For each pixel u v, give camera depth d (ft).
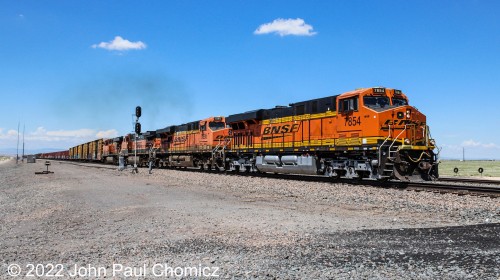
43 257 23.06
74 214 40.06
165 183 73.82
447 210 36.88
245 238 26.14
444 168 164.96
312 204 43.27
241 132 96.02
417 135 59.26
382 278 17.26
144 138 168.25
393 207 39.73
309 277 17.69
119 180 84.79
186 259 21.45
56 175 111.04
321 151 69.82
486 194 45.68
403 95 63.41
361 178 63.93
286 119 79.25
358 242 24.17
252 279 17.65
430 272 17.81
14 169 169.68
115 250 24.16
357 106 61.41
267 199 48.14
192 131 123.44
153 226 31.55
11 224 36.63
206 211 38.32
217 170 107.14
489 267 18.33
